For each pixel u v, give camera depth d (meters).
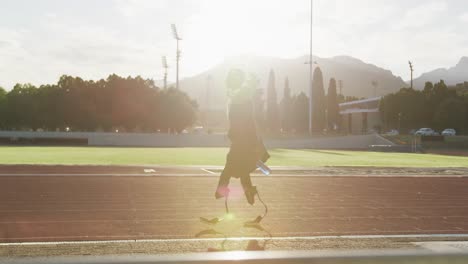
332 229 6.42
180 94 79.56
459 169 20.16
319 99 87.94
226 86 6.46
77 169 17.45
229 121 6.43
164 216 7.38
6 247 4.94
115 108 78.38
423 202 9.32
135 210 7.96
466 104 79.56
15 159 27.02
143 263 3.03
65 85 79.94
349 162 28.50
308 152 47.50
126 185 11.86
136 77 80.38
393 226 6.70
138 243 5.18
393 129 91.69
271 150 53.88
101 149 48.28
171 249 4.88
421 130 78.88
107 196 9.73
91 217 7.23
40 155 32.78
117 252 4.71
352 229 6.44
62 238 5.65
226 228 6.40
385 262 3.17
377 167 20.98
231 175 6.52
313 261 3.19
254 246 5.02
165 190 10.88
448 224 6.89
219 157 31.83
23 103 78.06
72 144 66.38
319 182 13.33
